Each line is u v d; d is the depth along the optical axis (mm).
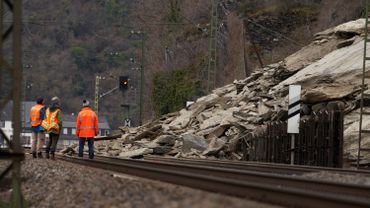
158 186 27688
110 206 24266
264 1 182500
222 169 36969
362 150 54625
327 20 166500
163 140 75875
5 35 26438
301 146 57656
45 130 58156
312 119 55938
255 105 77375
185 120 87125
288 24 176375
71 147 81438
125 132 92500
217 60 177375
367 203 20422
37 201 31500
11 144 26641
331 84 66438
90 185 30422
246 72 163500
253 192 24922
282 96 76125
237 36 176000
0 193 36031
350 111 63500
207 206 19109
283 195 23406
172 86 178125
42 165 47281
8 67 26281
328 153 52812
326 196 21672
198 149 71375
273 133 61688
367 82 67938
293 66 87438
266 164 52781
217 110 86000
